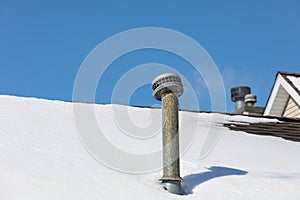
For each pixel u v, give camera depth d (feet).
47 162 16.58
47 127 21.15
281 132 30.50
